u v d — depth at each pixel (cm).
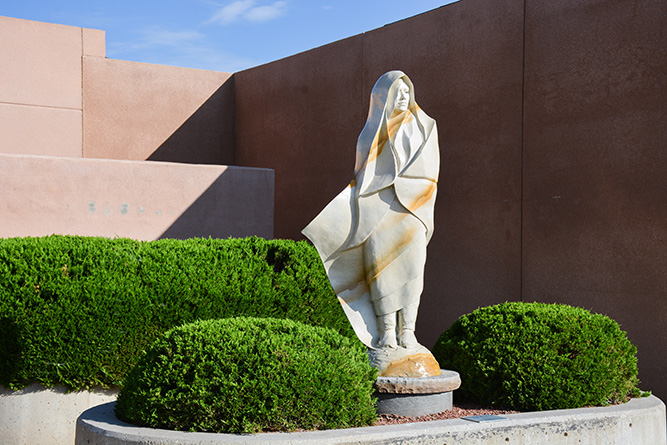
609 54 823
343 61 1183
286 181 1300
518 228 915
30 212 877
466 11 991
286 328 480
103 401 623
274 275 703
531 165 903
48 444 603
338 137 1186
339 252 547
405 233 540
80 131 1291
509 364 549
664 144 764
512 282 919
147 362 458
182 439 404
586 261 835
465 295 977
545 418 485
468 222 979
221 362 433
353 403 452
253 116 1402
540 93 897
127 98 1359
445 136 1015
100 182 925
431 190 550
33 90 1244
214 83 1452
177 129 1410
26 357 590
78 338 603
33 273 594
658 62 774
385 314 545
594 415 502
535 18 905
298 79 1281
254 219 1044
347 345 480
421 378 514
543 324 560
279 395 427
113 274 620
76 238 682
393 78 549
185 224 985
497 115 946
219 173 1017
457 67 1001
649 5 784
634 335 783
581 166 847
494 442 463
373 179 544
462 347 584
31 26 1245
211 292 658
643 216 781
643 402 558
